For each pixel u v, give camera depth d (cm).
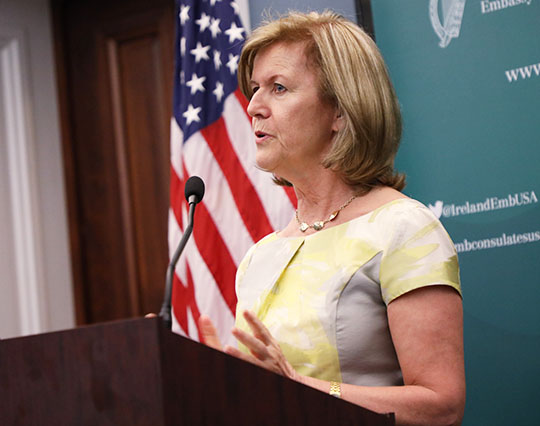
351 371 152
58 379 97
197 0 316
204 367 96
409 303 148
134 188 396
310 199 177
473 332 252
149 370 90
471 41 263
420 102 268
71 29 416
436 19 268
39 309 388
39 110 404
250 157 297
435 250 152
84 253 404
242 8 315
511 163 254
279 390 105
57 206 403
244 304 174
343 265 157
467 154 260
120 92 402
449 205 260
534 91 253
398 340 147
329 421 112
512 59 257
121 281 394
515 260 250
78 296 400
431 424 139
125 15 404
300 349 155
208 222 295
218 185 297
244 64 183
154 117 394
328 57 168
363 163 167
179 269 300
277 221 288
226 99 302
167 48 391
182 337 94
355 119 165
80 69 412
